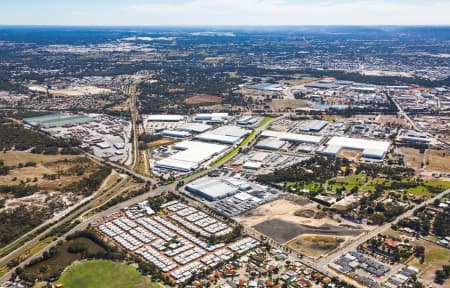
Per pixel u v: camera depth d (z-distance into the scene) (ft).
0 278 630.33
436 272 629.51
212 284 610.65
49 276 629.51
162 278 622.95
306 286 602.85
